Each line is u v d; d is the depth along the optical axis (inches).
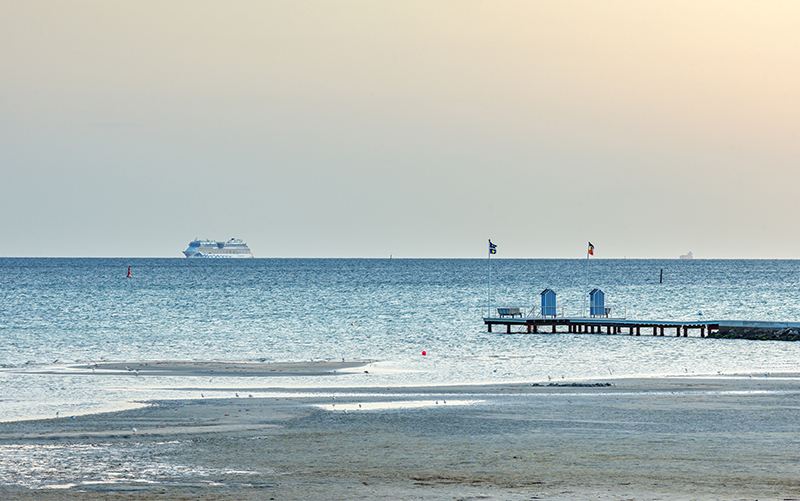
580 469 2004.2
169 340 6786.4
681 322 7352.4
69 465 2080.5
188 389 3831.2
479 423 2751.0
